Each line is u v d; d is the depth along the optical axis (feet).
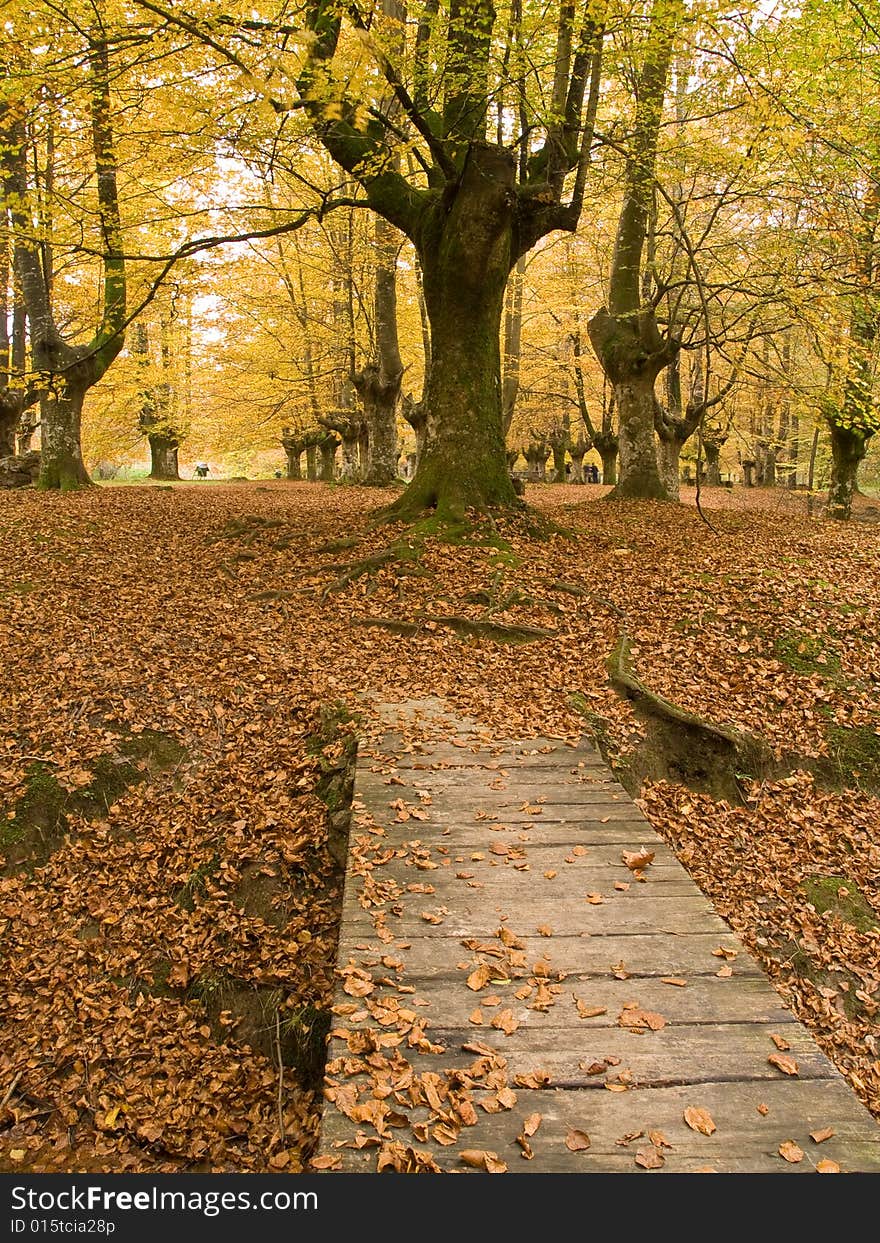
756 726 24.52
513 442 118.21
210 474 154.92
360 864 14.46
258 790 20.65
